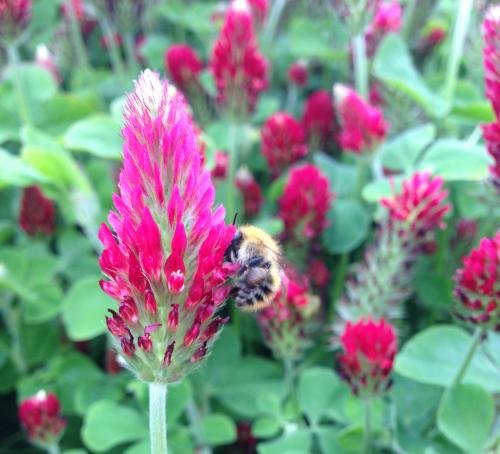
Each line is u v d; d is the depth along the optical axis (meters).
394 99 0.21
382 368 0.13
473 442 0.13
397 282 0.16
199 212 0.09
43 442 0.16
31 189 0.21
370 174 0.22
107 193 0.21
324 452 0.16
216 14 0.30
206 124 0.23
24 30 0.22
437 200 0.15
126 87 0.28
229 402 0.18
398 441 0.15
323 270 0.19
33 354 0.21
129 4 0.26
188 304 0.09
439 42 0.28
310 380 0.17
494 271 0.12
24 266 0.21
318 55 0.27
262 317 0.16
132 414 0.17
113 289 0.09
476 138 0.20
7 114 0.24
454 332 0.15
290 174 0.18
